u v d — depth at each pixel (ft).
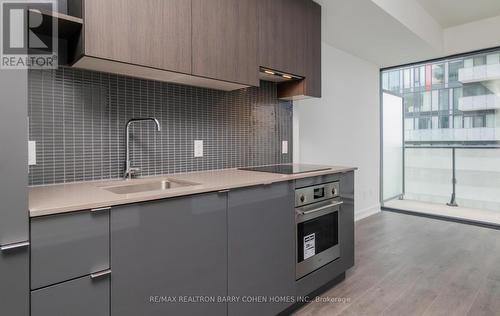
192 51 5.30
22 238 3.05
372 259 8.89
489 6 10.46
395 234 11.18
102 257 3.57
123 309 3.76
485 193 13.21
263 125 8.34
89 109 5.25
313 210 6.54
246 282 5.26
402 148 16.02
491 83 12.43
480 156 13.17
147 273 3.97
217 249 4.79
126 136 5.57
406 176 15.99
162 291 4.13
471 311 6.13
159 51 4.86
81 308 3.43
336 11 8.52
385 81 15.20
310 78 7.93
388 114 15.30
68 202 3.45
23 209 3.05
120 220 3.70
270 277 5.68
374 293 6.93
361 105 13.37
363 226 12.21
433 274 7.86
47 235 3.19
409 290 7.04
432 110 14.51
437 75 14.08
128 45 4.52
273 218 5.73
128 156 5.60
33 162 4.68
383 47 11.66
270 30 6.77
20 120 3.06
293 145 9.32
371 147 14.08
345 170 7.47
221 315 4.88
